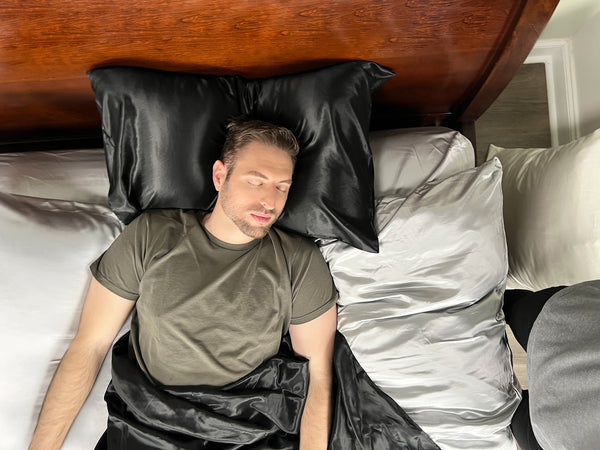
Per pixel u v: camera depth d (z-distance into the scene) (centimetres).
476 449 130
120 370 123
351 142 125
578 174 123
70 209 133
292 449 128
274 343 126
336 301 130
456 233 123
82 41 119
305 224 126
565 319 98
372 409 131
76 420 128
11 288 124
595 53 156
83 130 154
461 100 149
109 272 123
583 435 88
